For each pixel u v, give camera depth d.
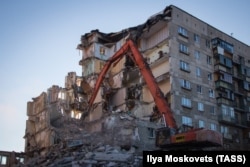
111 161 36.41
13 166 47.66
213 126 54.66
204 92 55.53
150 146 43.34
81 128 55.28
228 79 59.34
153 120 49.66
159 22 56.16
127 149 42.16
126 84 60.94
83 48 69.12
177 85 51.94
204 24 60.12
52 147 50.34
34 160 46.22
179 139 35.44
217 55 58.97
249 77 65.06
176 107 50.41
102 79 58.12
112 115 47.75
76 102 61.75
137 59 51.75
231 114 57.56
